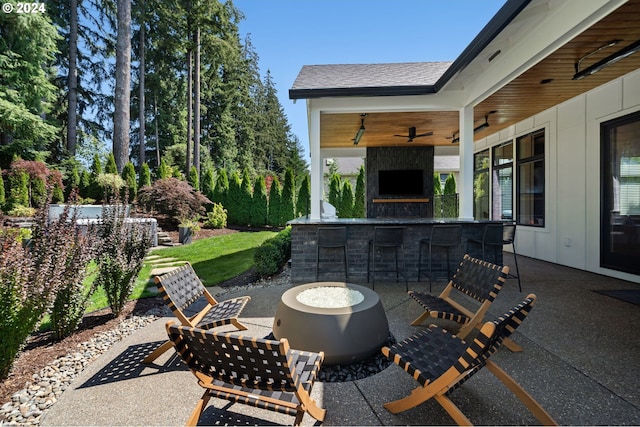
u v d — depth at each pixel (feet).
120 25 39.17
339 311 8.26
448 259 16.70
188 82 54.13
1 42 36.55
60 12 51.16
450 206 34.78
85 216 29.89
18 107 36.47
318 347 7.95
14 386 7.29
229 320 8.62
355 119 21.94
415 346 6.72
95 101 61.16
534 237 22.26
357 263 16.79
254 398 5.62
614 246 16.42
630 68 14.66
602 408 6.33
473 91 16.83
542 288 14.57
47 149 49.98
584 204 18.07
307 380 5.70
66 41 53.21
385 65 22.59
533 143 22.49
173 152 61.93
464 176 18.08
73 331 10.29
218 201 46.32
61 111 54.39
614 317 10.98
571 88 16.89
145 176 43.21
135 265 12.06
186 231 30.99
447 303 10.02
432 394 5.73
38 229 9.38
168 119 67.00
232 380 5.50
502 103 19.12
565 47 12.10
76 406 6.56
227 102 74.43
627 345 8.95
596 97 17.03
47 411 6.42
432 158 32.58
